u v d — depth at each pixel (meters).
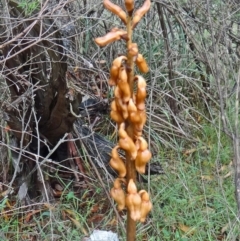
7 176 3.02
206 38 3.50
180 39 3.76
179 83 3.86
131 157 1.43
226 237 2.66
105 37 1.33
